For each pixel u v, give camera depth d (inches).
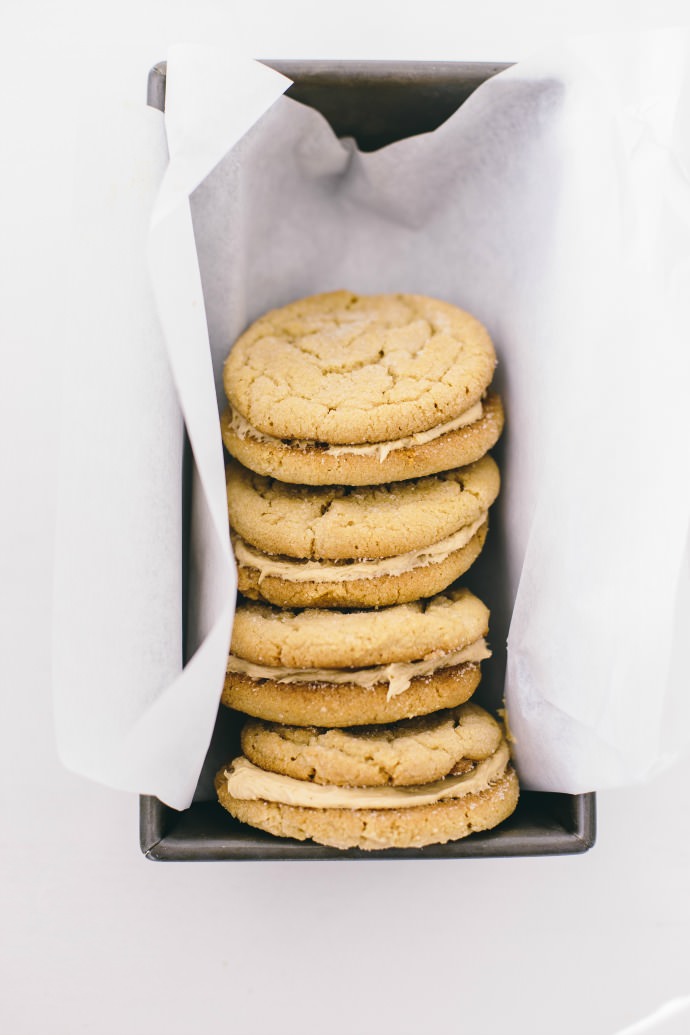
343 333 21.7
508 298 21.7
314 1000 22.9
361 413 20.4
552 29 23.8
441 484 21.2
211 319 21.7
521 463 21.4
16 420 23.7
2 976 23.0
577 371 20.2
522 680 21.0
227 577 19.6
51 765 23.5
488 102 20.9
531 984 23.1
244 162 21.0
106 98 19.8
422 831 20.0
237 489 21.3
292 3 23.7
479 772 20.7
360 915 23.1
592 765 20.6
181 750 19.9
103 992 23.0
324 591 20.6
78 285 19.7
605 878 23.4
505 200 21.6
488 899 23.2
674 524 20.2
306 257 22.7
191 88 19.7
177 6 23.6
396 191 22.3
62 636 19.7
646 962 23.2
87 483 19.7
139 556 20.0
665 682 20.4
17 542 23.7
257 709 20.7
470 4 23.8
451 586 21.9
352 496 21.0
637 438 20.2
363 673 20.6
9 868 23.2
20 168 23.7
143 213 20.0
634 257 20.0
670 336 20.1
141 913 23.1
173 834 20.4
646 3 23.8
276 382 21.0
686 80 20.5
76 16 23.7
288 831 20.2
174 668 20.5
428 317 21.9
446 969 23.0
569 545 20.4
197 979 23.0
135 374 19.9
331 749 20.5
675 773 23.6
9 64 23.7
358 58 23.6
